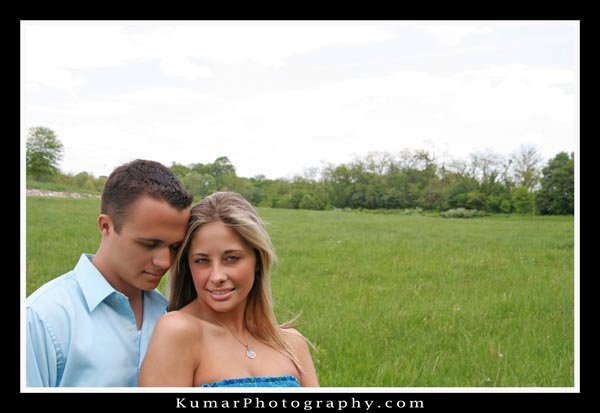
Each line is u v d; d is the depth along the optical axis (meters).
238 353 3.43
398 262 16.78
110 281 3.44
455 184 44.38
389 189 46.56
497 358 8.20
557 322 10.17
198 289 3.34
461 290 13.01
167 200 3.21
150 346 3.27
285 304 11.02
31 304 3.25
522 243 21.58
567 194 39.22
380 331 9.40
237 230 3.28
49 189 34.47
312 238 22.09
